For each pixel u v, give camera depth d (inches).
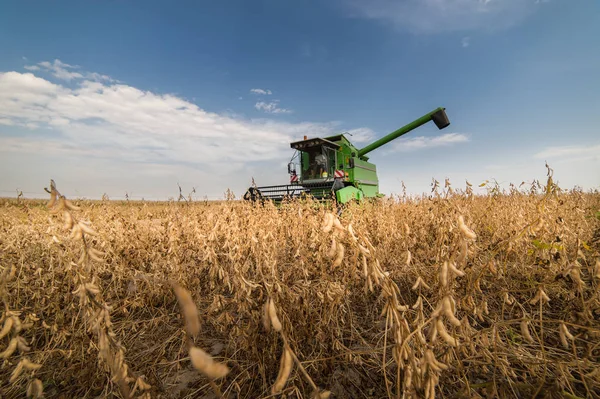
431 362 44.1
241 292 83.4
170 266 115.1
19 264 109.4
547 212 109.4
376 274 48.2
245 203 153.6
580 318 65.5
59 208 46.4
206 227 127.6
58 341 86.5
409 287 122.7
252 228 114.3
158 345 97.7
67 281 108.1
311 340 88.7
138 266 141.7
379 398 71.8
